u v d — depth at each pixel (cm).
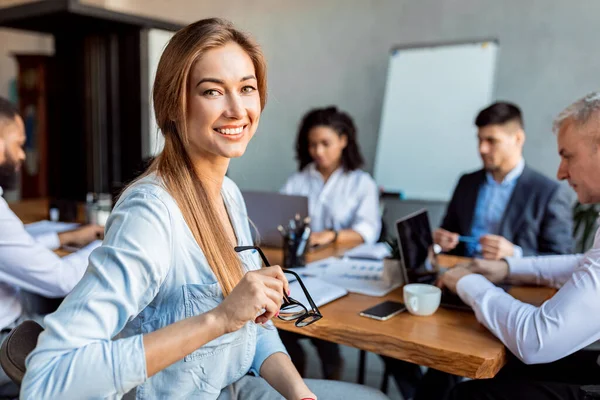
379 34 387
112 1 477
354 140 272
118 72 327
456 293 147
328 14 404
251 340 109
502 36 349
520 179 237
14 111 174
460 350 114
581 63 328
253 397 116
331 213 270
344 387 126
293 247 185
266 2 425
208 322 83
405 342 120
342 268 184
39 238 196
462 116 353
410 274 161
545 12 334
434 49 362
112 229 86
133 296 83
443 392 172
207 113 93
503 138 233
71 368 75
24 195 479
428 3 368
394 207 384
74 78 345
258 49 100
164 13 468
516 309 120
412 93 370
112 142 337
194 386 99
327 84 410
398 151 375
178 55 93
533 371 151
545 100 341
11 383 134
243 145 98
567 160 136
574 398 131
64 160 364
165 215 90
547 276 162
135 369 77
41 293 154
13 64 566
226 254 98
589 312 112
